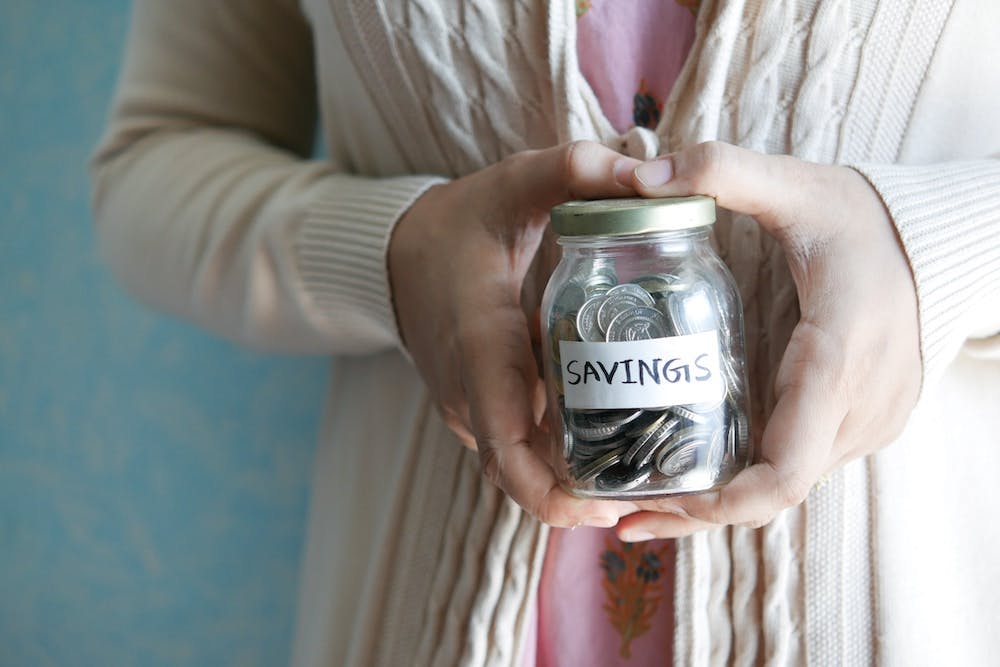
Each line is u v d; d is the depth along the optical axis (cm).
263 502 109
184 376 110
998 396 57
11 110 111
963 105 53
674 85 54
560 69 54
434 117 58
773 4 52
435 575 59
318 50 64
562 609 58
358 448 66
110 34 107
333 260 58
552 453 49
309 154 82
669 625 56
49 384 114
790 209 48
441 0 55
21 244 113
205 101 72
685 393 45
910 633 54
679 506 48
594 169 48
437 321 52
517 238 51
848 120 53
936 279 48
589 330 46
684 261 47
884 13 51
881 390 48
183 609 112
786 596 54
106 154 72
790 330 53
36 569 116
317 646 66
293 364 106
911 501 55
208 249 65
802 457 46
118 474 113
